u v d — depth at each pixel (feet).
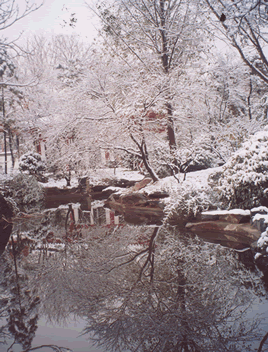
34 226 30.99
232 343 8.52
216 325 9.65
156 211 33.94
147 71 46.26
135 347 8.68
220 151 40.04
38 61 82.74
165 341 8.83
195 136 49.62
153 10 50.26
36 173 67.97
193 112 48.70
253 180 23.18
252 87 52.95
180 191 29.04
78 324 10.21
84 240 23.40
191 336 9.06
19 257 19.22
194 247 19.34
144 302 11.59
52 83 70.54
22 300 12.33
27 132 75.46
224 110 50.83
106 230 27.12
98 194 59.41
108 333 9.55
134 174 65.62
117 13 51.75
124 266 16.10
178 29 48.21
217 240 21.04
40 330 9.91
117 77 45.19
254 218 21.08
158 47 50.83
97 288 13.25
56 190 60.23
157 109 45.57
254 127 38.83
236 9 32.65
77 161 53.26
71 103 44.98
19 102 68.39
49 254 19.65
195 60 52.31
